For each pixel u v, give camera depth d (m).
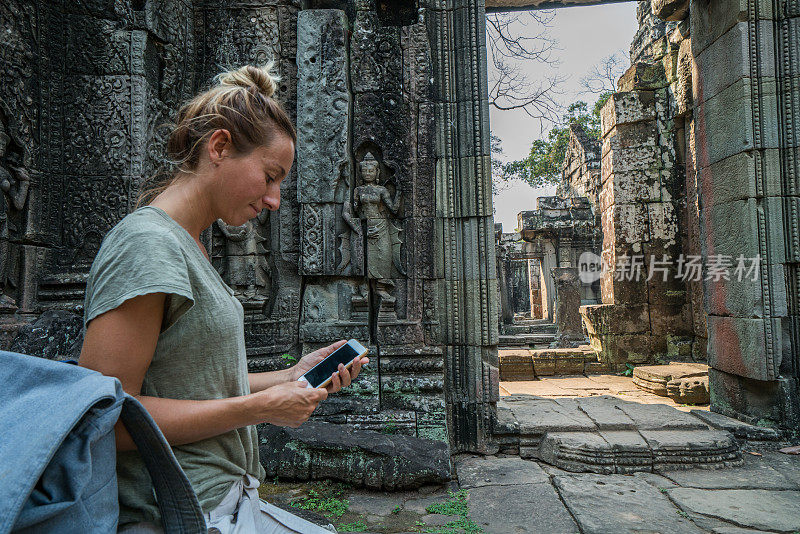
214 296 0.97
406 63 4.57
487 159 4.62
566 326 11.63
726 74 5.11
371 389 4.27
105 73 3.73
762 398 4.81
